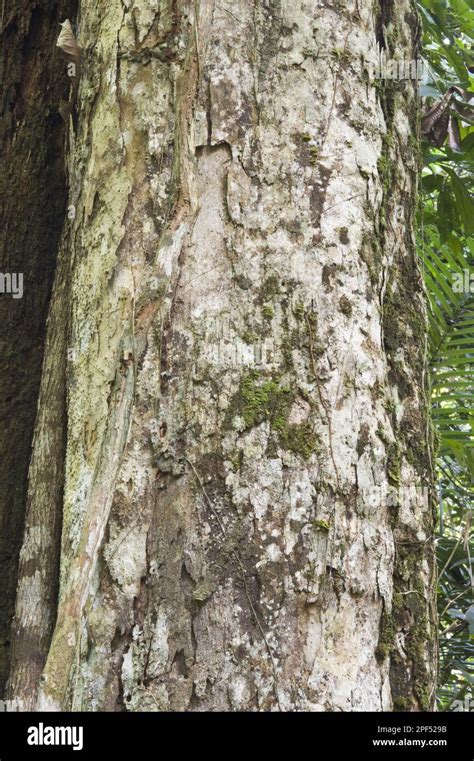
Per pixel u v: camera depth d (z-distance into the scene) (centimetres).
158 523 127
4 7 212
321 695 122
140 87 150
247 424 128
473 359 243
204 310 133
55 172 212
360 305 138
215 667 121
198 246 135
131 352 134
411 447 148
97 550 128
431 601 146
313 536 126
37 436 175
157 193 145
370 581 130
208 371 131
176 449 129
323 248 137
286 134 140
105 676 123
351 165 143
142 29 152
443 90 236
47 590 165
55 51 212
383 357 142
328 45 146
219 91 140
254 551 125
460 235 296
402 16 168
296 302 134
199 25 141
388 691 131
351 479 131
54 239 211
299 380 131
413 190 163
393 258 154
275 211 137
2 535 196
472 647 238
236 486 126
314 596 125
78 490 143
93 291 149
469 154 256
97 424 142
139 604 125
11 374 204
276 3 145
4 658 190
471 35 257
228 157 138
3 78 213
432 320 244
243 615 123
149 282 135
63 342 170
